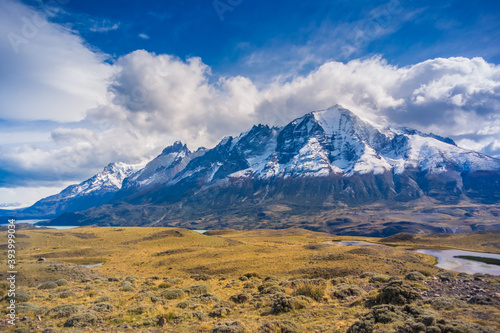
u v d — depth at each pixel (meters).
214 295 30.70
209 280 51.59
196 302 28.92
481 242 142.75
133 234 162.75
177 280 48.97
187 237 155.50
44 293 39.03
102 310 26.78
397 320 18.12
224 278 53.59
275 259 78.81
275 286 32.94
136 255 108.75
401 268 60.47
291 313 23.38
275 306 24.61
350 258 71.12
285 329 18.73
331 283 37.28
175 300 31.59
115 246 133.88
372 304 23.72
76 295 36.38
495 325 17.08
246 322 21.64
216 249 112.75
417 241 155.38
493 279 33.41
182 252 107.56
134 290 41.12
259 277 54.59
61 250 117.88
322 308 24.25
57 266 60.19
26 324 23.22
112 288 43.00
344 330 18.53
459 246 137.50
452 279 34.81
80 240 146.00
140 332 20.88
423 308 19.94
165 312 25.00
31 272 55.28
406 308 19.95
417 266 63.62
